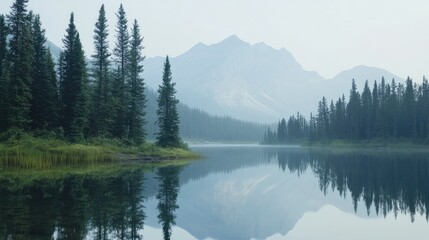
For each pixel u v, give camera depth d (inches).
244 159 3004.4
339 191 1209.4
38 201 857.5
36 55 2429.9
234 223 764.6
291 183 1432.1
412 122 4960.6
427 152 3895.2
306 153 4074.8
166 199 982.4
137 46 2844.5
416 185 1293.1
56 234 585.6
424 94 5019.7
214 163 2454.5
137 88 2770.7
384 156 3122.5
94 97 2534.5
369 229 713.6
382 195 1107.3
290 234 680.4
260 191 1227.9
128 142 2591.0
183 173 1695.4
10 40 2208.4
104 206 832.3
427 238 642.8
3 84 2042.3
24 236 567.2
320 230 711.7
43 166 1700.3
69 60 2429.9
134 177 1413.6
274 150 5236.2
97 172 1544.0
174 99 2984.7
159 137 2960.1
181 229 677.9
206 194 1122.0
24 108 2057.1
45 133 2209.6
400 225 745.6
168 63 2967.5
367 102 5634.8
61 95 2472.9
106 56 2571.4
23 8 2210.9
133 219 721.0
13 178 1277.1
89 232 606.5
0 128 2036.2
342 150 4751.5
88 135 2470.5
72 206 812.0
